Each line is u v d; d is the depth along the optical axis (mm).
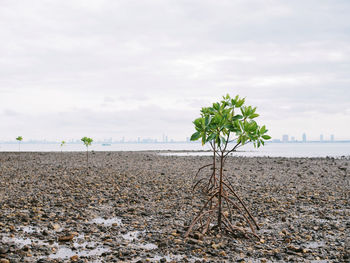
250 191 14648
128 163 28859
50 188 14117
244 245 7395
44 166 23688
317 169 24797
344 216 10172
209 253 6773
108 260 6246
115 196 12812
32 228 8258
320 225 9109
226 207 11422
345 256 6590
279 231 8586
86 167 23547
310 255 6750
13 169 21312
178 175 20172
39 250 6699
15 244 6957
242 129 6836
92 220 9367
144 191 14117
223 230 8367
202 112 7629
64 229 8289
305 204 11969
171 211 10641
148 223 9141
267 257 6629
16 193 12914
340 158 40000
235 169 24875
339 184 16984
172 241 7449
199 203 11938
